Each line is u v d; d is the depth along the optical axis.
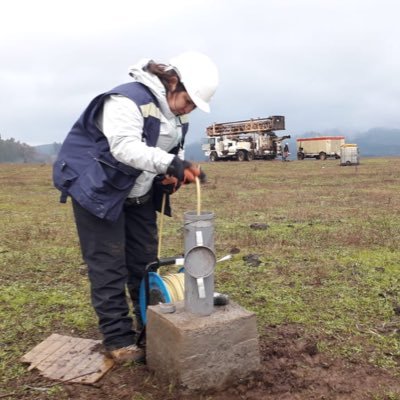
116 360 3.16
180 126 3.13
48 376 3.06
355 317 4.10
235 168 29.31
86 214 3.03
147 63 2.95
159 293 3.17
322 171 25.55
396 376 3.12
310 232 7.82
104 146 2.92
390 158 40.53
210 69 2.91
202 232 2.80
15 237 7.46
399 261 5.89
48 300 4.54
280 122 40.06
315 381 3.03
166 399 2.77
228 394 2.84
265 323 3.96
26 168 30.66
